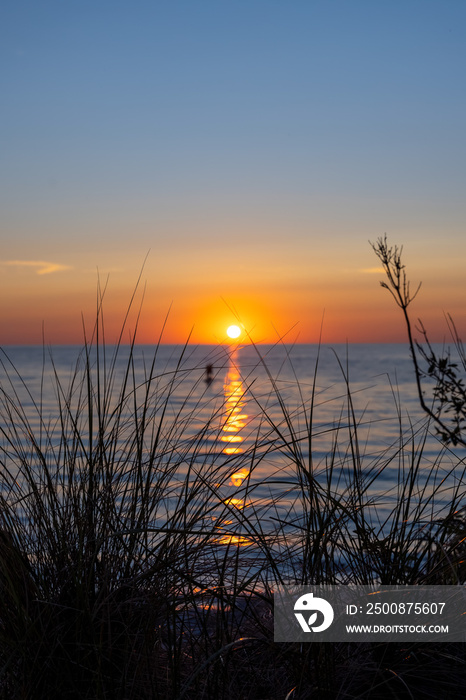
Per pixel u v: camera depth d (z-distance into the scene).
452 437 3.22
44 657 1.81
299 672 1.92
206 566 2.25
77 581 1.90
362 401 40.03
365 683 2.00
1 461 2.27
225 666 1.88
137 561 2.05
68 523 2.14
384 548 2.19
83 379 2.55
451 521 2.30
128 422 2.46
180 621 1.97
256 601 2.33
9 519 2.15
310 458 2.15
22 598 1.95
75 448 2.25
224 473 2.31
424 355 3.35
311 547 2.20
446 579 2.12
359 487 2.28
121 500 2.22
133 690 1.77
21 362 105.06
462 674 2.02
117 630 1.97
